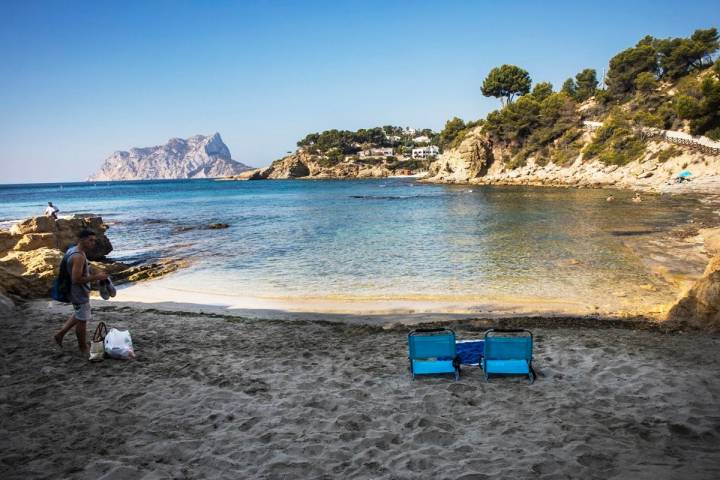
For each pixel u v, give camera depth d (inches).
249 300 565.0
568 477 183.9
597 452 203.3
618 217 1242.0
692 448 204.1
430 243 944.3
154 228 1437.0
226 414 251.4
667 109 2974.9
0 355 346.3
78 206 2792.8
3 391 282.2
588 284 583.2
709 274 410.6
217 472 197.0
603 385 280.1
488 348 293.1
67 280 331.0
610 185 2578.7
